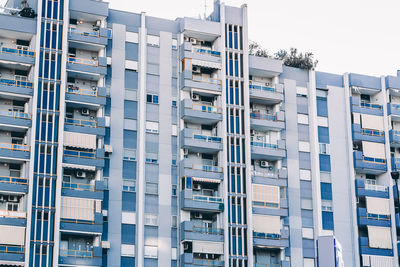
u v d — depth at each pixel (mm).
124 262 76875
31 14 79812
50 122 76438
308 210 86938
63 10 80125
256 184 84938
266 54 93500
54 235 73312
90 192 76562
